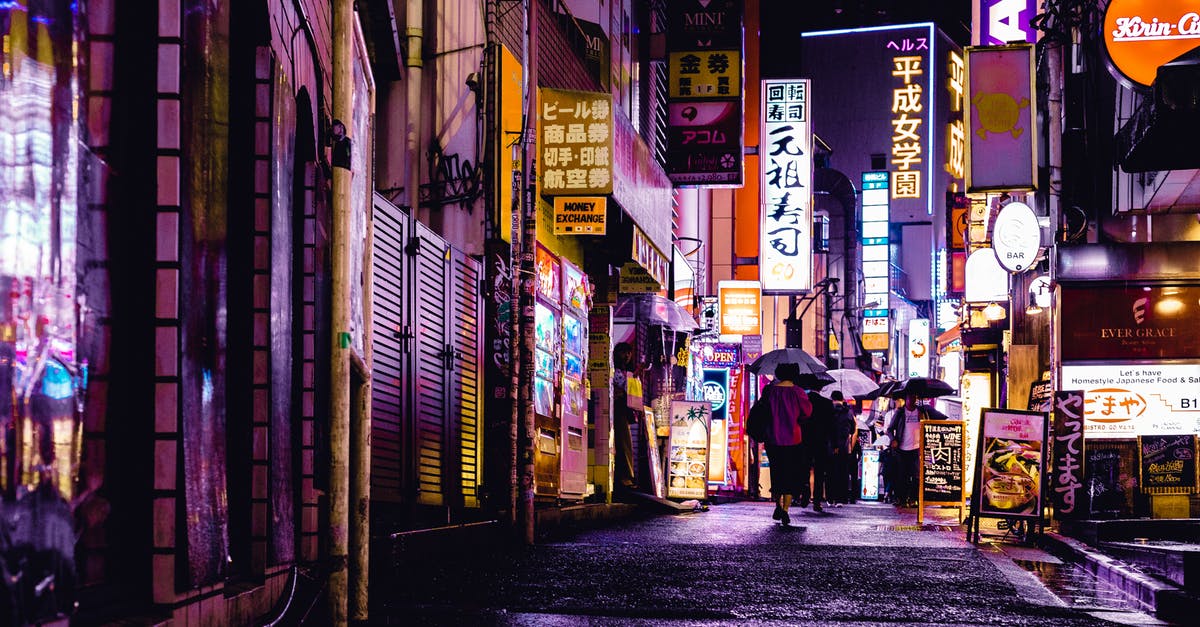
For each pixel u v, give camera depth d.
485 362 13.11
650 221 20.78
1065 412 12.68
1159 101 9.54
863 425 35.81
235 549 5.36
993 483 12.38
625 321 23.03
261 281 5.51
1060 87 15.42
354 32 6.13
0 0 3.06
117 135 3.89
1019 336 24.09
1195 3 12.58
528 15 12.01
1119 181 16.17
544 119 15.54
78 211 3.56
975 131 16.67
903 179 81.81
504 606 7.14
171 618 4.02
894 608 7.36
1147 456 13.02
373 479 9.95
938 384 26.56
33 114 3.26
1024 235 18.97
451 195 14.23
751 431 15.13
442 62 14.48
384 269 10.31
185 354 4.19
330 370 5.64
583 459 16.06
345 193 5.60
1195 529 11.78
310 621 5.64
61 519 3.39
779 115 35.94
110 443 3.83
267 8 5.54
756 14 37.44
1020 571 9.51
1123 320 16.20
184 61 4.24
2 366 3.03
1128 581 8.16
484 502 12.97
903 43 83.38
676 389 26.89
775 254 35.62
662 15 28.78
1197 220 16.34
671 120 22.88
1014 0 23.66
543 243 16.91
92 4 3.68
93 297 3.68
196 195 4.39
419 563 8.98
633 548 11.29
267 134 5.56
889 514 19.95
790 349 22.47
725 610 7.18
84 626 3.54
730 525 15.27
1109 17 12.80
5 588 2.99
